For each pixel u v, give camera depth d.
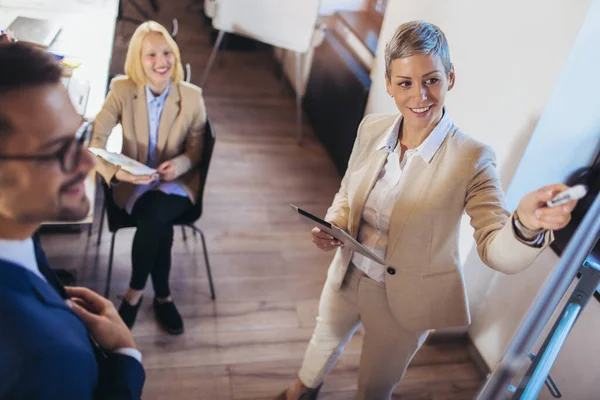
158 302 2.60
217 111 4.43
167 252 2.49
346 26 3.98
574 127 2.11
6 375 0.68
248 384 2.41
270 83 4.98
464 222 2.44
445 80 1.46
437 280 1.67
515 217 1.19
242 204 3.46
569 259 0.92
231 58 5.29
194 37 5.55
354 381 2.51
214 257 3.04
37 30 2.97
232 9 4.05
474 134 2.38
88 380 0.78
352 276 1.83
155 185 2.44
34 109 0.66
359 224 1.72
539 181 2.23
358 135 1.77
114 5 3.54
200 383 2.38
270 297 2.85
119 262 2.90
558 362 2.24
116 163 2.21
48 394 0.71
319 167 3.95
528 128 2.09
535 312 0.90
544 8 1.98
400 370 1.91
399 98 1.49
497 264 1.31
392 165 1.63
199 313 2.70
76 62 2.69
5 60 0.65
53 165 0.69
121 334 0.98
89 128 2.34
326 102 4.01
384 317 1.81
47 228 2.96
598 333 2.07
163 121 2.40
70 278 2.72
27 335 0.69
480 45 2.31
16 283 0.71
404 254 1.65
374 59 3.38
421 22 1.44
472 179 1.52
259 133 4.22
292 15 3.83
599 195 0.96
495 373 0.90
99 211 3.19
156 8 5.92
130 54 2.27
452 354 2.70
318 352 2.10
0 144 0.66
